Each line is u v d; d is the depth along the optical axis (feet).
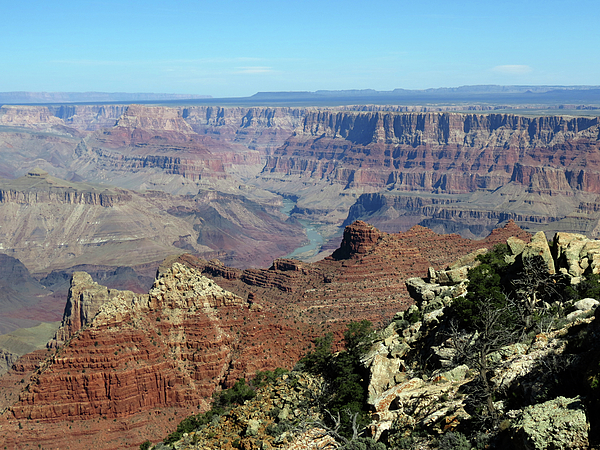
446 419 132.16
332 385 196.95
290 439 166.09
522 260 213.25
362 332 229.66
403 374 179.83
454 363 160.04
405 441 132.77
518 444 106.52
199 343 414.62
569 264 204.85
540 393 120.67
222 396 287.48
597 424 100.94
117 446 360.07
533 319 170.60
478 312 185.78
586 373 110.01
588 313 156.97
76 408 371.97
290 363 416.87
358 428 154.10
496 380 135.74
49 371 381.40
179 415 380.17
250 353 414.62
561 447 100.27
